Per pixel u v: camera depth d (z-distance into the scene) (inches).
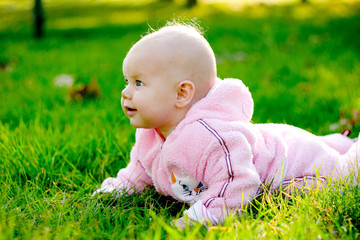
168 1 589.9
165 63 68.4
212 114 70.8
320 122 124.0
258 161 74.2
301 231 59.6
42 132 104.9
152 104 68.9
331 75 171.6
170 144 71.2
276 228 62.9
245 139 69.5
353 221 67.0
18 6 650.8
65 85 171.5
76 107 137.8
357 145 85.4
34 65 217.6
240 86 73.9
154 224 63.0
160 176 76.1
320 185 74.0
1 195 78.3
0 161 92.7
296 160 77.9
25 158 92.5
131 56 70.0
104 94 155.4
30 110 133.2
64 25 414.9
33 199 76.9
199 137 68.8
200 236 61.7
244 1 603.5
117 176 86.5
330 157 79.9
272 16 414.3
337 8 469.4
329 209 67.9
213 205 67.9
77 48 275.9
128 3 611.8
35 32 330.3
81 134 108.3
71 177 90.4
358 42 254.5
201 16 433.4
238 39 284.7
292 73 181.0
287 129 83.0
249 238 59.0
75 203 75.2
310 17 398.0
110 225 67.5
